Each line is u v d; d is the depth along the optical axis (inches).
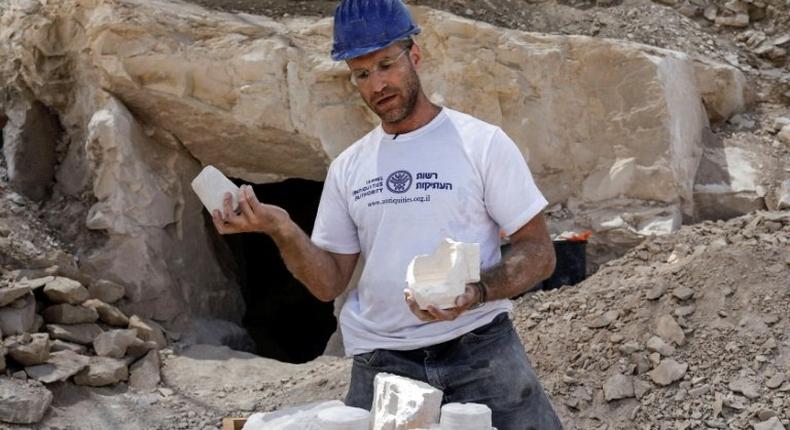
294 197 356.8
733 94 293.6
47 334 228.7
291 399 225.5
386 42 107.0
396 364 115.0
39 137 292.5
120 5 268.1
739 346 198.5
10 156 294.4
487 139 111.9
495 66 272.7
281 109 270.4
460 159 111.7
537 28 298.2
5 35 294.7
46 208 287.3
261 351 314.0
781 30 312.8
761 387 190.2
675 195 265.1
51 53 285.0
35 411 206.7
